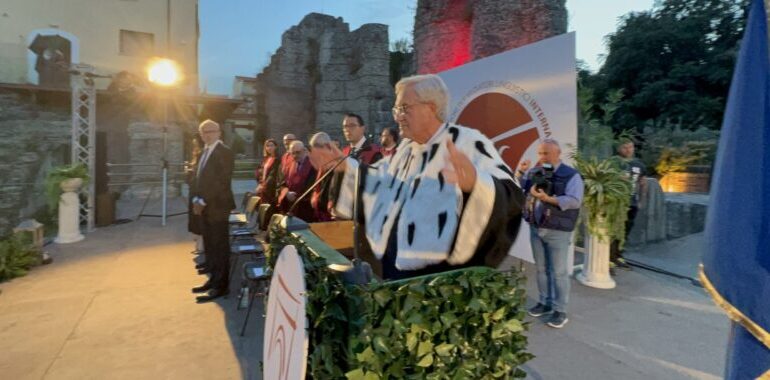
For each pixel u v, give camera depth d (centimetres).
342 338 146
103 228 838
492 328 157
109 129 1389
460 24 841
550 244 366
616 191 440
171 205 1189
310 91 2491
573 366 296
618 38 1808
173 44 1908
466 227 149
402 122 173
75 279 508
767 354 125
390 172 193
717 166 137
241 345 338
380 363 139
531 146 484
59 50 1727
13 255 531
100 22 1797
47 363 309
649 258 649
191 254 630
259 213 445
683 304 415
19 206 1238
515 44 721
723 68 1546
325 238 249
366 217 199
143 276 520
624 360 304
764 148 125
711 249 134
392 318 142
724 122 136
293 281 171
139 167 1384
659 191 742
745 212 126
